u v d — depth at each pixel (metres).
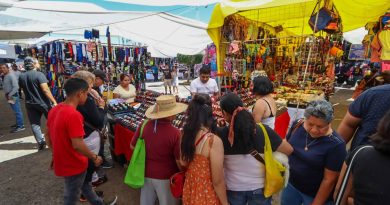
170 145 2.00
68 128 2.04
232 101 1.69
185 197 1.76
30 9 4.01
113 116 3.77
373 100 1.61
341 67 15.37
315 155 1.72
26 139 5.54
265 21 5.80
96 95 3.26
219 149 1.66
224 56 4.62
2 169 4.04
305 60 5.36
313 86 5.33
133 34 7.54
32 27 5.36
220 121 2.29
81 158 2.21
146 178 2.10
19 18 4.59
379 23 5.05
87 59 6.62
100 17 4.83
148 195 2.18
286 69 6.23
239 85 5.02
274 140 1.72
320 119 1.61
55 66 6.73
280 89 5.28
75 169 2.18
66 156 2.13
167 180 2.06
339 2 4.80
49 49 6.94
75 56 6.47
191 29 7.36
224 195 1.72
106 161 4.04
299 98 4.50
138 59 7.91
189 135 1.71
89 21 5.09
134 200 3.15
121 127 3.48
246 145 1.67
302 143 1.83
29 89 4.63
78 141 2.05
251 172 1.73
